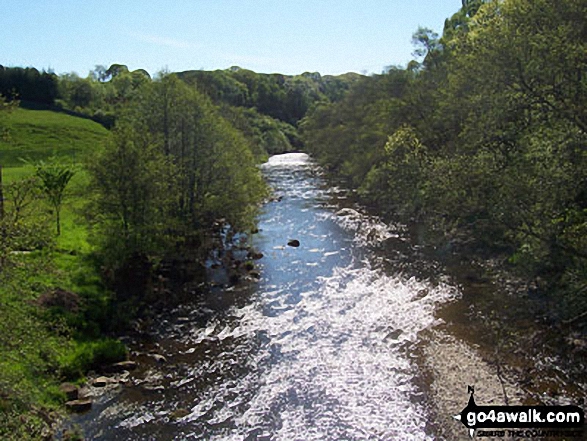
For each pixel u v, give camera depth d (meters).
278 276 32.69
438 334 23.06
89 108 106.75
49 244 16.84
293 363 21.12
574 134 19.77
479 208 25.17
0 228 13.84
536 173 20.33
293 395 18.67
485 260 32.34
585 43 19.41
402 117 54.06
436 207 31.30
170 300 28.45
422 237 40.41
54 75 110.50
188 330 24.75
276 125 138.62
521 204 20.59
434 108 48.38
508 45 21.45
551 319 22.80
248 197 39.22
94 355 20.73
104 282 27.64
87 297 25.14
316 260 35.94
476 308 25.58
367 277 31.75
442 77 50.06
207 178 36.81
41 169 33.34
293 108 166.25
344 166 74.69
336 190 65.94
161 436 16.36
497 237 30.98
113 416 17.45
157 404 18.22
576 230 19.28
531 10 21.22
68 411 17.56
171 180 31.67
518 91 22.06
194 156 35.75
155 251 29.06
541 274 23.44
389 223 46.16
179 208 35.62
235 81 152.25
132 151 27.72
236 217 38.00
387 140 53.94
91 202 28.73
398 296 28.16
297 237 42.56
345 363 20.94
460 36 34.38
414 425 16.53
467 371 19.64
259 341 23.34
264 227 46.12
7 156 65.25
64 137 81.12
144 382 19.75
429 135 46.44
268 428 16.69
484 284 28.86
